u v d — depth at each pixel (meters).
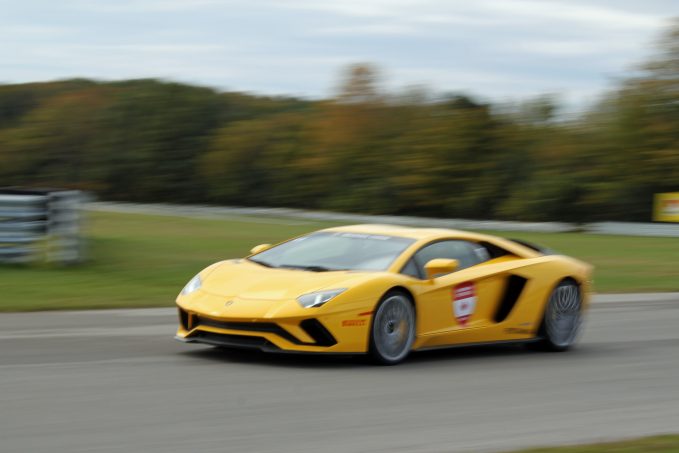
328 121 93.19
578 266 11.16
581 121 74.06
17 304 13.18
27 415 6.21
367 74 92.00
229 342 8.76
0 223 17.59
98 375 7.84
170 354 9.19
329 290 8.66
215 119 115.38
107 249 22.72
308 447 5.68
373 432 6.19
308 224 49.53
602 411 7.34
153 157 112.12
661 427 6.81
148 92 114.25
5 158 117.75
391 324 8.97
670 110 70.19
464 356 10.07
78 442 5.55
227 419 6.34
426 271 9.27
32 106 131.62
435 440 6.04
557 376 8.98
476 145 79.62
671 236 46.12
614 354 10.68
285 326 8.46
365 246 9.72
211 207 102.88
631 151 69.38
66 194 18.31
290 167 98.81
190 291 9.27
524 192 72.69
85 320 11.91
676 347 11.34
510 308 10.30
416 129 85.06
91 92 122.56
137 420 6.19
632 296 17.78
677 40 70.25
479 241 10.38
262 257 10.00
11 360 8.54
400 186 83.19
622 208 70.06
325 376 8.19
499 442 6.06
